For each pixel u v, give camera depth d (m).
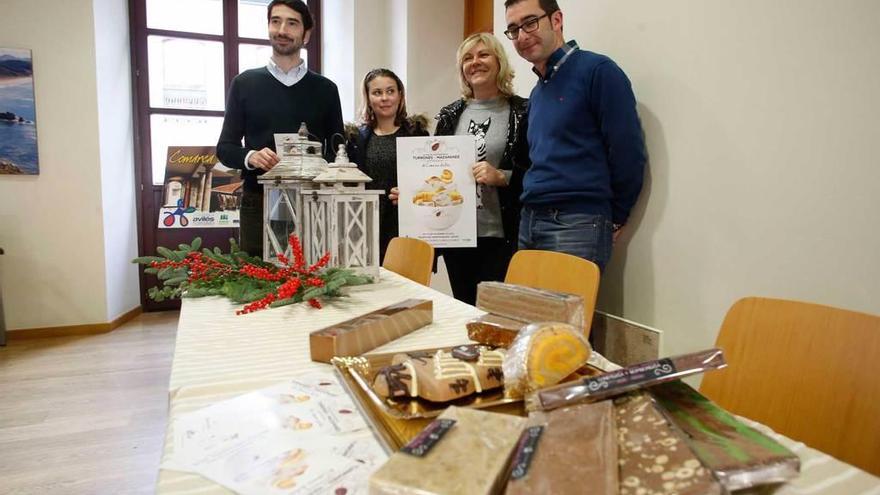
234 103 2.09
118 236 3.88
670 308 1.72
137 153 4.18
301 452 0.55
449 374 0.67
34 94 3.36
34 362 3.05
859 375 0.73
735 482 0.43
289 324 1.11
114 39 3.79
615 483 0.41
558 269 1.41
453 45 3.82
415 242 1.90
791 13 1.29
